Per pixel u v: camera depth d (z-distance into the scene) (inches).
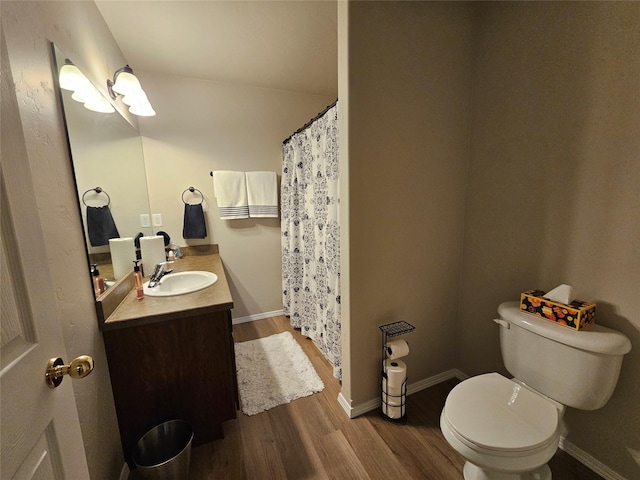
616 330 42.6
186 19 63.5
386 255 58.4
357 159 52.2
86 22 50.1
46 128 33.4
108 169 54.8
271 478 47.6
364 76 50.3
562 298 44.9
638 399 41.1
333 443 54.1
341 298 58.9
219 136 98.2
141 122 88.3
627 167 40.3
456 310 70.2
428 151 59.0
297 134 88.4
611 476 44.6
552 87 48.2
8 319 18.3
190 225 95.4
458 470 48.4
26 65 30.0
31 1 31.5
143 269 73.2
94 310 43.1
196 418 53.2
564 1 45.5
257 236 108.3
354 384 59.6
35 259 21.4
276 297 115.0
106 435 43.1
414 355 66.4
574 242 47.2
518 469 34.9
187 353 51.1
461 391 45.1
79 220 40.5
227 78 94.1
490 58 57.7
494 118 58.1
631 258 40.7
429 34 54.7
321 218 77.5
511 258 57.4
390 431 56.7
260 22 65.5
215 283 64.6
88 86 46.9
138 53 77.0
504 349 51.8
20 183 20.3
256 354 85.5
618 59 40.0
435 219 62.7
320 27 67.9
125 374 47.8
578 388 41.3
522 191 54.4
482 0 58.1
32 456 19.3
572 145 46.3
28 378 19.4
